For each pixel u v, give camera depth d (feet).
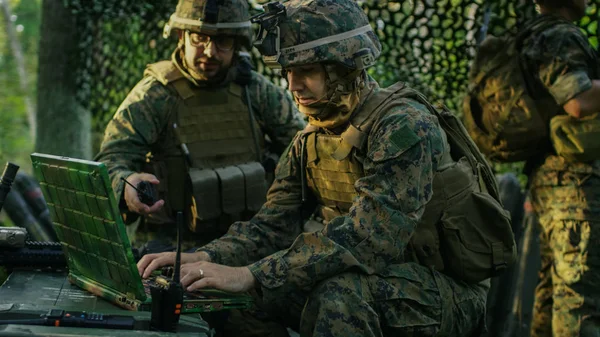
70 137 21.70
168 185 14.44
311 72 10.59
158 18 19.40
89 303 9.91
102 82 21.04
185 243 14.61
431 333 10.82
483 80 15.20
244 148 14.76
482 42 15.31
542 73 14.43
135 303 9.60
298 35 10.41
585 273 14.51
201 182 14.14
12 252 11.30
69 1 19.02
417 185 10.38
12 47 47.37
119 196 13.47
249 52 18.31
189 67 14.19
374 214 10.37
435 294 10.89
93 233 9.75
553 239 15.06
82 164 9.18
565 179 14.78
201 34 13.82
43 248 11.42
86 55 21.30
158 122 14.32
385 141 10.48
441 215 10.91
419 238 10.94
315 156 11.38
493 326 16.58
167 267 10.98
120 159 14.03
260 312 12.33
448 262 11.07
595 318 14.46
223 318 12.33
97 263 10.07
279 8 10.50
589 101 14.02
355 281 10.40
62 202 10.10
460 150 11.27
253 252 11.87
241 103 14.76
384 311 10.52
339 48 10.41
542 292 15.92
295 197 12.05
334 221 10.59
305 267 10.28
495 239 11.14
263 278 10.31
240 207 14.42
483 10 16.75
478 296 11.45
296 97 10.81
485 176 11.42
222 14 13.69
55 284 10.79
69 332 8.34
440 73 17.34
